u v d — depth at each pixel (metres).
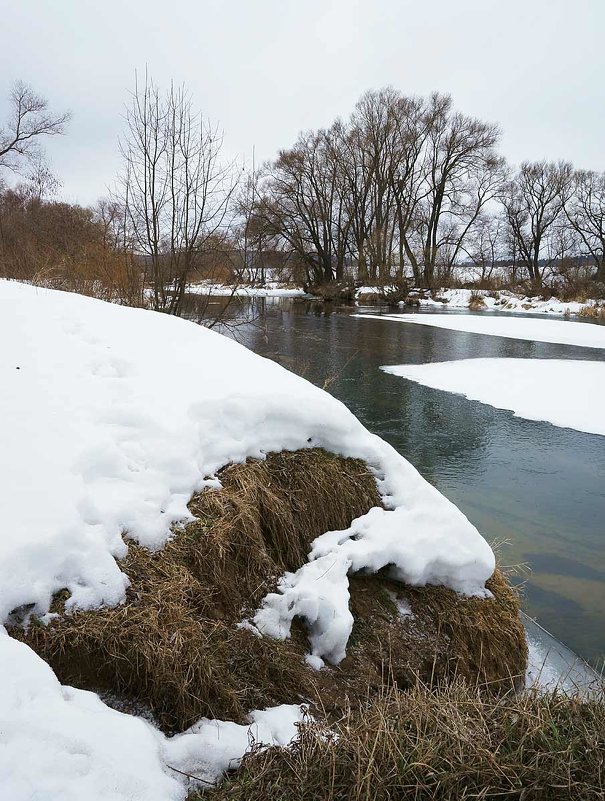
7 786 1.68
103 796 1.79
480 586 3.96
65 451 3.17
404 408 10.77
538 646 4.17
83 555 2.75
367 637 3.50
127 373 4.20
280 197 37.09
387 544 3.84
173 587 2.94
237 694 2.79
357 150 39.47
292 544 3.73
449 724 2.40
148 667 2.58
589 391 12.00
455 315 30.41
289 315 28.14
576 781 2.22
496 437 9.15
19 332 4.39
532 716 2.43
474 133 40.09
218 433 3.91
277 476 4.00
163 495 3.32
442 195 42.31
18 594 2.48
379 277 39.75
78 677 2.52
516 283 42.38
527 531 6.04
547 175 48.56
